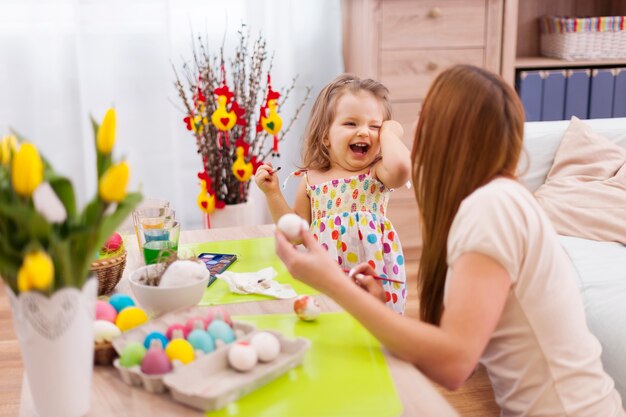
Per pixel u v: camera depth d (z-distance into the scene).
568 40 3.36
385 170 1.69
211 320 1.12
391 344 1.03
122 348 1.05
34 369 0.92
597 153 2.34
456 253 1.05
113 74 3.22
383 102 1.78
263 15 3.27
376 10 3.02
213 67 3.25
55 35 3.11
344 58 3.44
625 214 2.20
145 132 3.30
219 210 2.37
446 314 1.03
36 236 0.86
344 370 1.04
